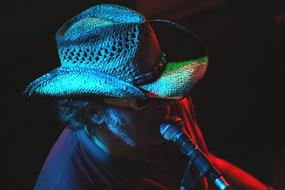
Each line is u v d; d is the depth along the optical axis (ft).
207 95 14.23
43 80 5.28
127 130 5.40
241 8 14.76
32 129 11.80
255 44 15.10
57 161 5.92
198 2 14.15
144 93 4.98
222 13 14.49
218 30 14.53
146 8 13.28
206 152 6.59
